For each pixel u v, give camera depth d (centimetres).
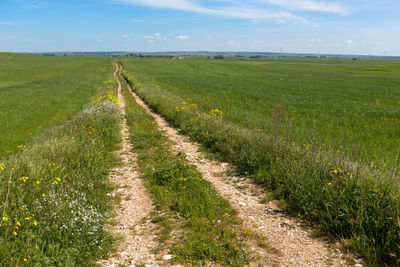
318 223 541
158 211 599
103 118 1419
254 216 577
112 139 1206
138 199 661
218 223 543
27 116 1767
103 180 743
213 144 1106
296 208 593
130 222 557
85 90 3562
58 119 1670
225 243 475
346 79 6406
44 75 6600
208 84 4584
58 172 711
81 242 445
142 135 1269
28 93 3188
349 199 532
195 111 1716
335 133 1312
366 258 431
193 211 575
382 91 3966
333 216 526
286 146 861
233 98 2889
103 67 8619
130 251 462
